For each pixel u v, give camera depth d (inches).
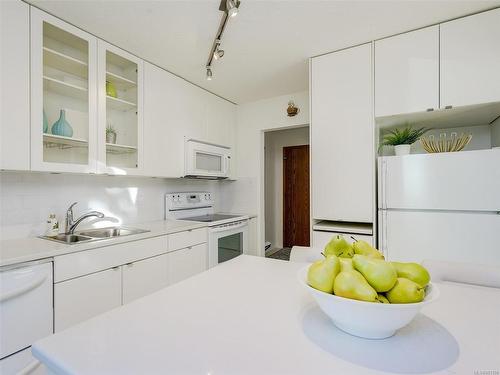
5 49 57.7
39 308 54.3
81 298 61.7
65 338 23.1
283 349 21.4
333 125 86.5
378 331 22.1
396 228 73.1
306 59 91.6
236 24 71.6
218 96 125.9
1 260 49.1
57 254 57.3
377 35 77.9
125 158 88.3
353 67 83.7
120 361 19.8
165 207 113.7
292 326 25.2
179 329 24.6
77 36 71.6
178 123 102.8
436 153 69.1
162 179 113.2
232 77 105.8
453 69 70.8
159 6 63.7
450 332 24.2
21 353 51.6
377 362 19.7
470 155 65.5
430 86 73.5
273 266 46.0
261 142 134.9
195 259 96.9
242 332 24.1
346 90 84.7
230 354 20.7
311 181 89.7
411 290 20.9
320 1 62.9
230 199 142.5
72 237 74.2
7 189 68.1
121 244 71.2
